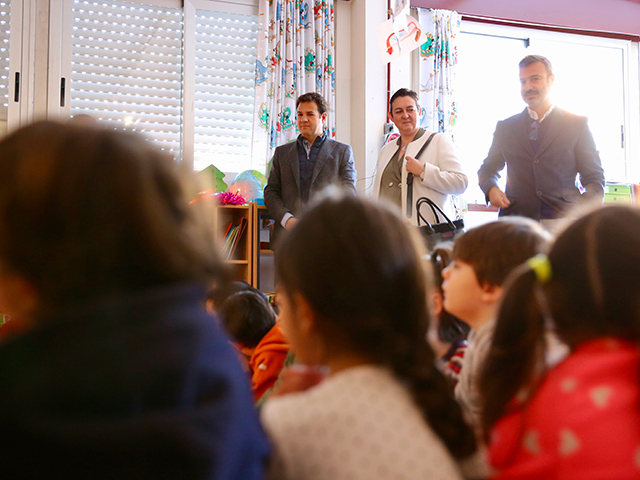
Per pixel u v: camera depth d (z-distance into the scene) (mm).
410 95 3139
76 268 461
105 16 3746
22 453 429
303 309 685
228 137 3975
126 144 510
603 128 4879
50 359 453
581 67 4859
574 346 722
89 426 435
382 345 662
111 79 3742
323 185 3238
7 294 492
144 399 458
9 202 458
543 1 4590
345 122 4230
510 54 4695
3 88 3553
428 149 3107
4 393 440
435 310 1288
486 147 4566
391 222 699
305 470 611
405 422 633
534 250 1011
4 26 3555
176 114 3871
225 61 3973
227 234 3471
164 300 498
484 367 803
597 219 721
